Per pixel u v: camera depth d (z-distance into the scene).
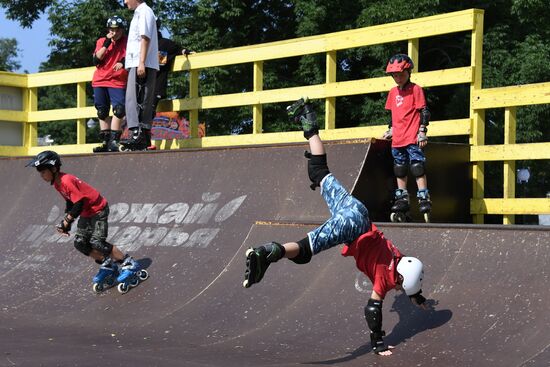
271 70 22.06
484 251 7.06
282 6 24.19
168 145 13.36
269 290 8.00
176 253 9.38
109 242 10.06
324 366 6.13
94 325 8.21
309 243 6.33
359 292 7.39
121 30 12.63
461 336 6.42
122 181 11.02
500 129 19.34
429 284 7.08
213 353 6.74
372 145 9.14
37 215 11.32
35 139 15.48
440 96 20.41
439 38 20.52
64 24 24.80
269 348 6.90
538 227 6.87
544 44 18.61
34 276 10.01
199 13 22.47
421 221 9.62
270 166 9.82
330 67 11.37
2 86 15.07
